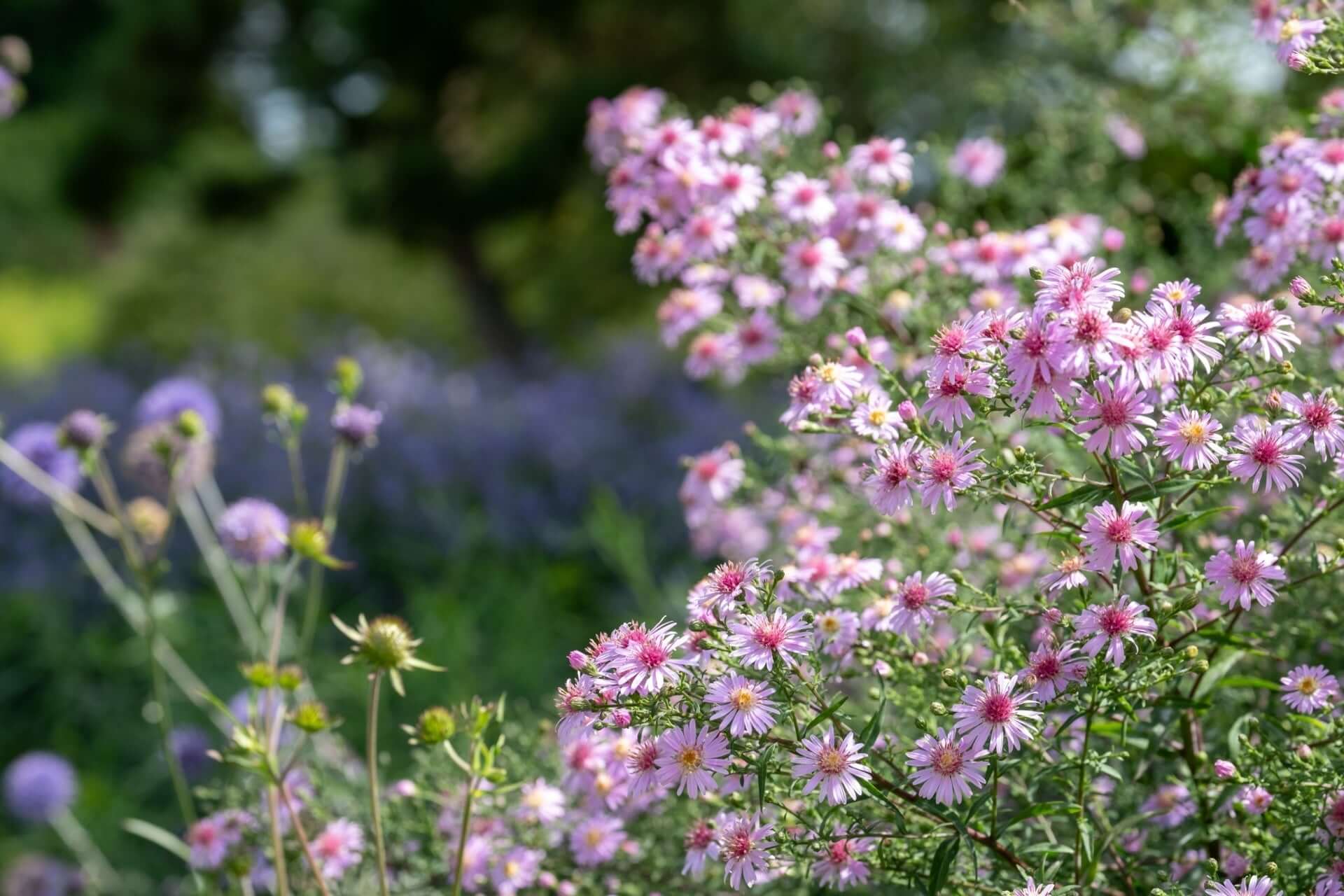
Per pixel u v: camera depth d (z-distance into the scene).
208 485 1.60
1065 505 0.84
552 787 0.96
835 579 0.92
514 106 5.02
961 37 3.67
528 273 5.36
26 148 7.10
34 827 1.73
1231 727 0.90
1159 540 0.89
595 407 2.82
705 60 4.72
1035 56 1.45
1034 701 0.83
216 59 5.12
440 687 1.72
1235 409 0.89
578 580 2.09
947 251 1.03
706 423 2.54
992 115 1.53
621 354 3.05
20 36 5.16
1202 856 0.90
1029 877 0.84
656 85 4.72
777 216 1.05
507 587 2.05
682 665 0.84
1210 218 1.09
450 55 4.88
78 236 8.01
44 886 1.43
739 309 1.08
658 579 2.08
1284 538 0.92
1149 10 1.32
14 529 2.28
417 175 4.84
